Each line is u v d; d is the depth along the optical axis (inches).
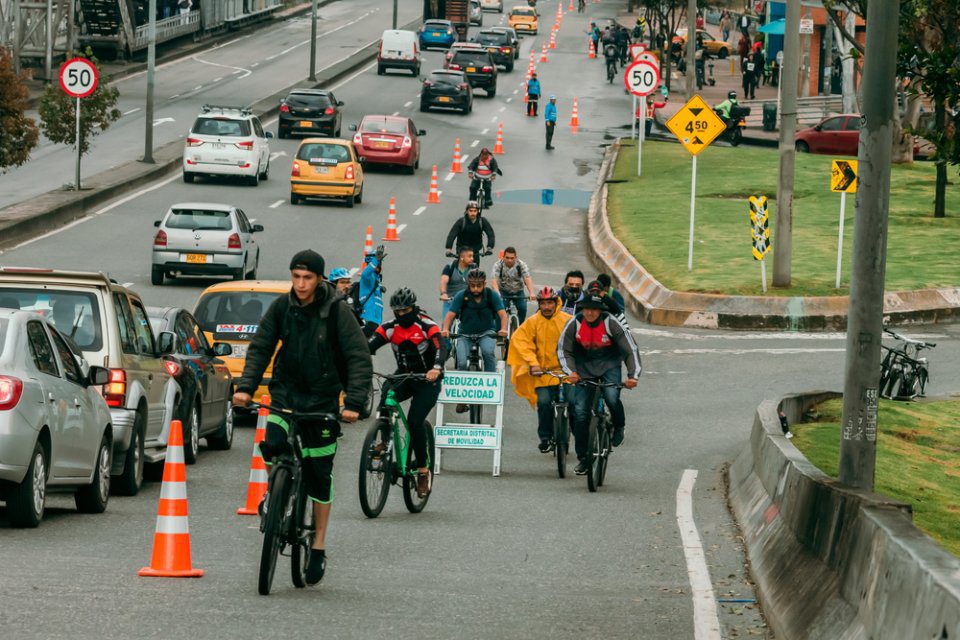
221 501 1192.8
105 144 4527.6
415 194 3964.1
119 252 2972.4
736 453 1504.7
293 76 6525.6
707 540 1047.6
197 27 7475.4
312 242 3159.5
